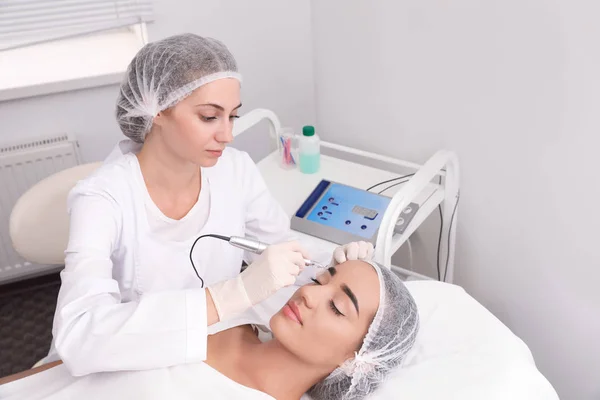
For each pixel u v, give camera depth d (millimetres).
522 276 1812
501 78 1602
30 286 2416
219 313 1075
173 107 1175
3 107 2053
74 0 1952
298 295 1194
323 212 1718
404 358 1282
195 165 1303
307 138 1878
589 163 1502
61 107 2121
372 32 1879
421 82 1808
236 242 1180
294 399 1233
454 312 1399
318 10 2039
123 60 2176
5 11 1896
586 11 1364
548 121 1545
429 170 1576
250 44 2189
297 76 2264
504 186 1729
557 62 1466
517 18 1505
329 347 1168
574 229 1611
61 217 1538
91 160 2262
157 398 1128
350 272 1212
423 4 1694
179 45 1155
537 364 1901
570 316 1732
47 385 1222
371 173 1911
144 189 1280
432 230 2021
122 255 1311
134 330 1045
